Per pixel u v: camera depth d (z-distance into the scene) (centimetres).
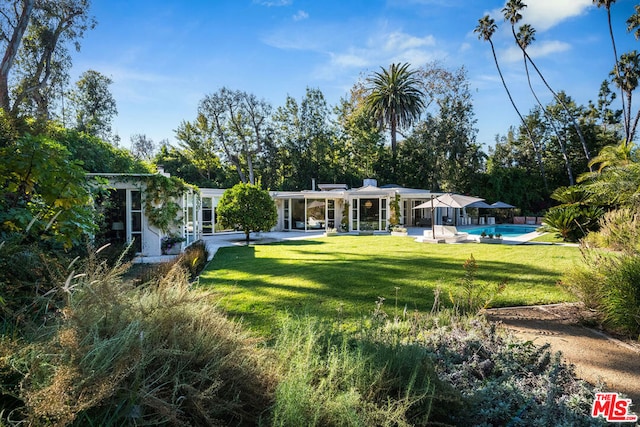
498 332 429
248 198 1791
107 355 186
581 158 3788
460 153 3834
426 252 1312
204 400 208
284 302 596
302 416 205
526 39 3391
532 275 833
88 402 160
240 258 1184
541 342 439
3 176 408
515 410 265
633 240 610
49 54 2083
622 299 465
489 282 755
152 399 183
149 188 1229
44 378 176
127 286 264
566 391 294
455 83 3934
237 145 4162
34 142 424
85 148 1609
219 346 242
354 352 289
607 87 3803
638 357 398
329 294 651
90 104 3077
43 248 439
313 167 4044
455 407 257
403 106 4050
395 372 273
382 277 809
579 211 1644
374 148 4012
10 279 271
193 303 273
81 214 454
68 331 185
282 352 278
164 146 4169
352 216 2555
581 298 559
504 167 3922
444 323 448
